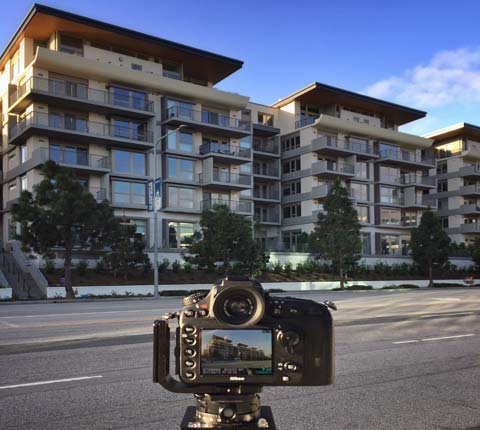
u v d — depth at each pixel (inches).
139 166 1529.3
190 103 1641.2
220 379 74.4
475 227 2426.2
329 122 2005.4
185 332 74.7
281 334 74.5
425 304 775.7
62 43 1476.4
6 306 824.3
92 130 1439.5
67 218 1003.3
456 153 2593.5
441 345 368.8
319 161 1967.3
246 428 78.7
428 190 2652.6
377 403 212.8
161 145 1578.5
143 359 305.9
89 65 1412.4
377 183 2181.3
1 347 350.3
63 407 202.7
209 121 1685.5
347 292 1293.1
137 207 1478.8
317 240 1491.1
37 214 1002.1
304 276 1582.2
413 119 2400.3
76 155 1406.3
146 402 210.5
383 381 253.6
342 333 432.1
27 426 179.2
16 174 1453.0
